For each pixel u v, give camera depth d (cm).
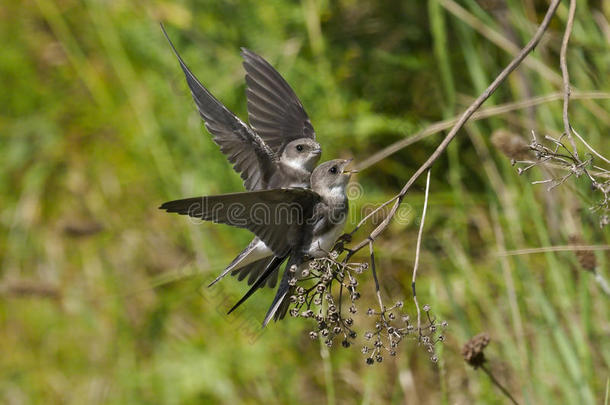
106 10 1327
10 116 1459
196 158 1248
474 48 1143
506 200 1103
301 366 1124
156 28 1281
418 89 1211
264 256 769
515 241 1075
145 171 1327
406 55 1228
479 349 822
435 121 1195
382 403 1070
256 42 1237
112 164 1375
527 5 1155
